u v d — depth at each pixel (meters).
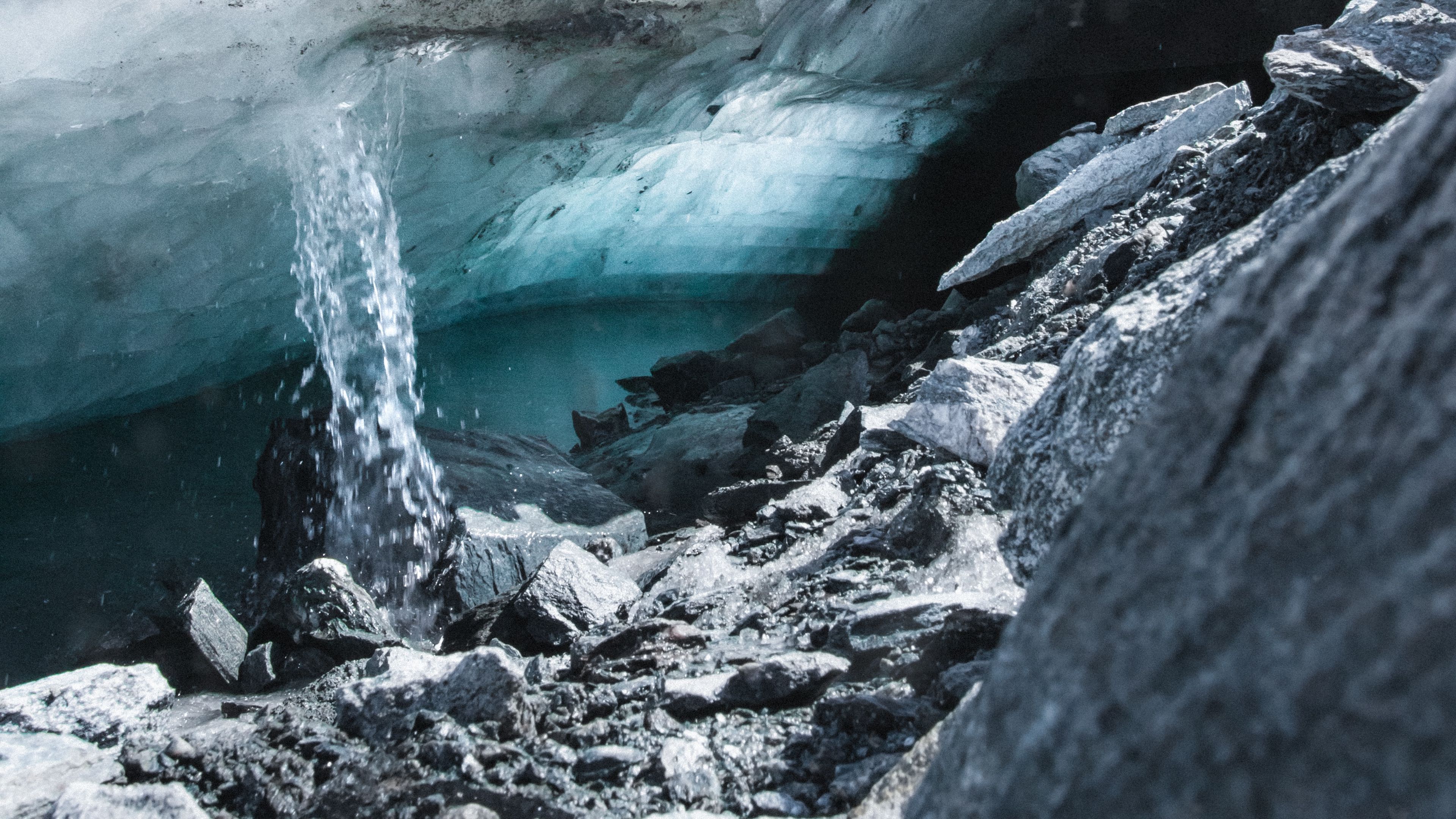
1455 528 0.60
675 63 12.03
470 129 11.16
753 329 11.16
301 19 8.80
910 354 7.99
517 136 11.66
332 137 10.00
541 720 2.59
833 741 2.18
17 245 8.58
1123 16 14.65
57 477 10.09
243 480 10.16
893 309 10.63
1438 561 0.60
